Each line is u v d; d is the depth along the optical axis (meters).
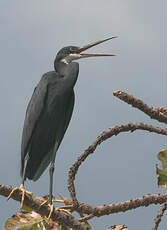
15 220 6.40
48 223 6.37
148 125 6.50
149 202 6.22
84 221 6.39
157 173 6.52
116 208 6.23
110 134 6.23
